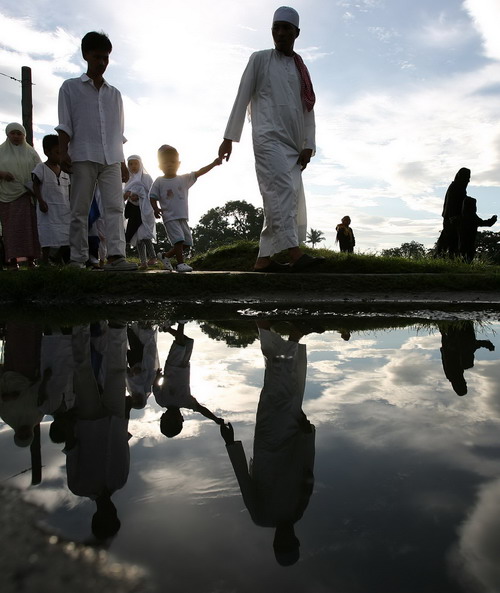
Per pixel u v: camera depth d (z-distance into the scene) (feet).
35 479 2.55
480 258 23.16
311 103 14.71
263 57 14.11
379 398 4.42
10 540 1.90
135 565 1.78
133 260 30.27
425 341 7.62
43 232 17.47
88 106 14.21
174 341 7.67
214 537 2.00
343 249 41.52
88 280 14.26
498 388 4.76
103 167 14.84
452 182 27.45
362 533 2.07
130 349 6.99
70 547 1.87
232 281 14.75
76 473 2.65
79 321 10.10
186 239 18.60
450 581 1.75
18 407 4.16
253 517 2.18
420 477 2.67
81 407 4.16
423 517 2.21
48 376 5.39
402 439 3.30
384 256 20.01
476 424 3.63
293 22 13.98
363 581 1.73
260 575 1.74
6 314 11.29
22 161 17.81
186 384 5.01
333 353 6.64
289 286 14.87
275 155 14.21
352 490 2.51
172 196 17.97
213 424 3.69
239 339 7.83
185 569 1.77
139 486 2.50
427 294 15.08
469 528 2.13
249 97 14.32
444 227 27.63
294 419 3.79
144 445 3.19
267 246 15.66
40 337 8.05
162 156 17.93
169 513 2.20
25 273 14.48
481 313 11.75
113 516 2.15
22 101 38.04
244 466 2.81
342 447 3.16
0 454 2.97
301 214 15.81
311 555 1.90
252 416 3.89
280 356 6.44
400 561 1.86
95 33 13.85
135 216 20.59
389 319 10.55
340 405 4.20
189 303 13.83
